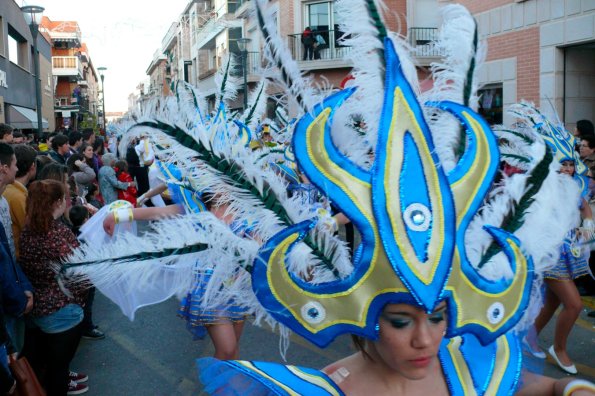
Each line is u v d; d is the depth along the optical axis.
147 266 1.45
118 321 5.76
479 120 1.51
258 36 1.56
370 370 1.53
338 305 1.40
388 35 1.43
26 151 4.17
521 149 1.74
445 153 1.53
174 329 5.52
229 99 3.43
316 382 1.50
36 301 3.38
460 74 1.58
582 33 8.54
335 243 1.48
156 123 1.46
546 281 4.20
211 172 1.46
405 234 1.36
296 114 1.47
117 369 4.66
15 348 3.22
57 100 48.28
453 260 1.40
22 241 3.41
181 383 4.39
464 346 1.61
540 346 4.84
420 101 1.52
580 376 4.33
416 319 1.38
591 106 9.38
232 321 3.20
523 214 1.58
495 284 1.47
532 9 9.39
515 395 1.68
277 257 1.42
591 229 3.41
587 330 5.30
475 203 1.46
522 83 9.69
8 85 21.78
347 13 1.43
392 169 1.37
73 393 4.22
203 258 1.46
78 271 1.46
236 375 1.54
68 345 3.47
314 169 1.39
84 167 7.17
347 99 1.42
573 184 1.64
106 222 3.41
